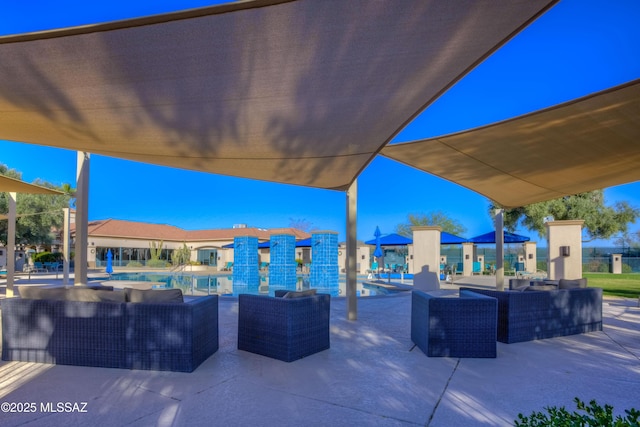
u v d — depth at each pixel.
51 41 3.02
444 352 5.50
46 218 30.88
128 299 5.12
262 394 4.04
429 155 7.27
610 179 8.58
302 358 5.38
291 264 19.14
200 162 6.22
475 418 3.52
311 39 3.07
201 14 2.78
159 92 3.78
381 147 5.32
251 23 2.89
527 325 6.59
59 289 5.13
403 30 2.98
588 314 7.34
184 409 3.65
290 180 7.40
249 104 4.05
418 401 3.90
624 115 5.30
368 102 4.04
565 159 7.15
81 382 4.31
